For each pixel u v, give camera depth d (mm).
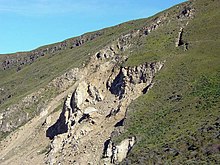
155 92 107438
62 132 133000
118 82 125500
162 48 127188
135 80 118438
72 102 131750
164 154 78875
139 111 102812
